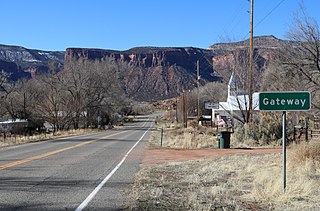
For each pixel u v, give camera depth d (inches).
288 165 573.6
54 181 495.8
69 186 458.9
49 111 2837.1
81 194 410.0
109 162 732.7
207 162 723.4
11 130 2309.3
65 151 983.0
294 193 393.4
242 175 542.6
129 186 462.6
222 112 2731.3
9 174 557.0
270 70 1371.8
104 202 370.9
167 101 7086.6
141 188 444.5
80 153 925.2
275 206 356.5
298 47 1157.7
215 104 3006.9
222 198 390.3
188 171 602.9
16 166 652.7
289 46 1178.6
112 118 4207.7
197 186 462.3
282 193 388.5
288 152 739.4
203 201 374.0
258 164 647.1
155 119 5546.3
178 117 4192.9
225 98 2255.2
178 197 395.2
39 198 387.9
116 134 2242.9
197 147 1138.0
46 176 539.5
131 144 1309.1
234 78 1429.6
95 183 482.9
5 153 922.1
